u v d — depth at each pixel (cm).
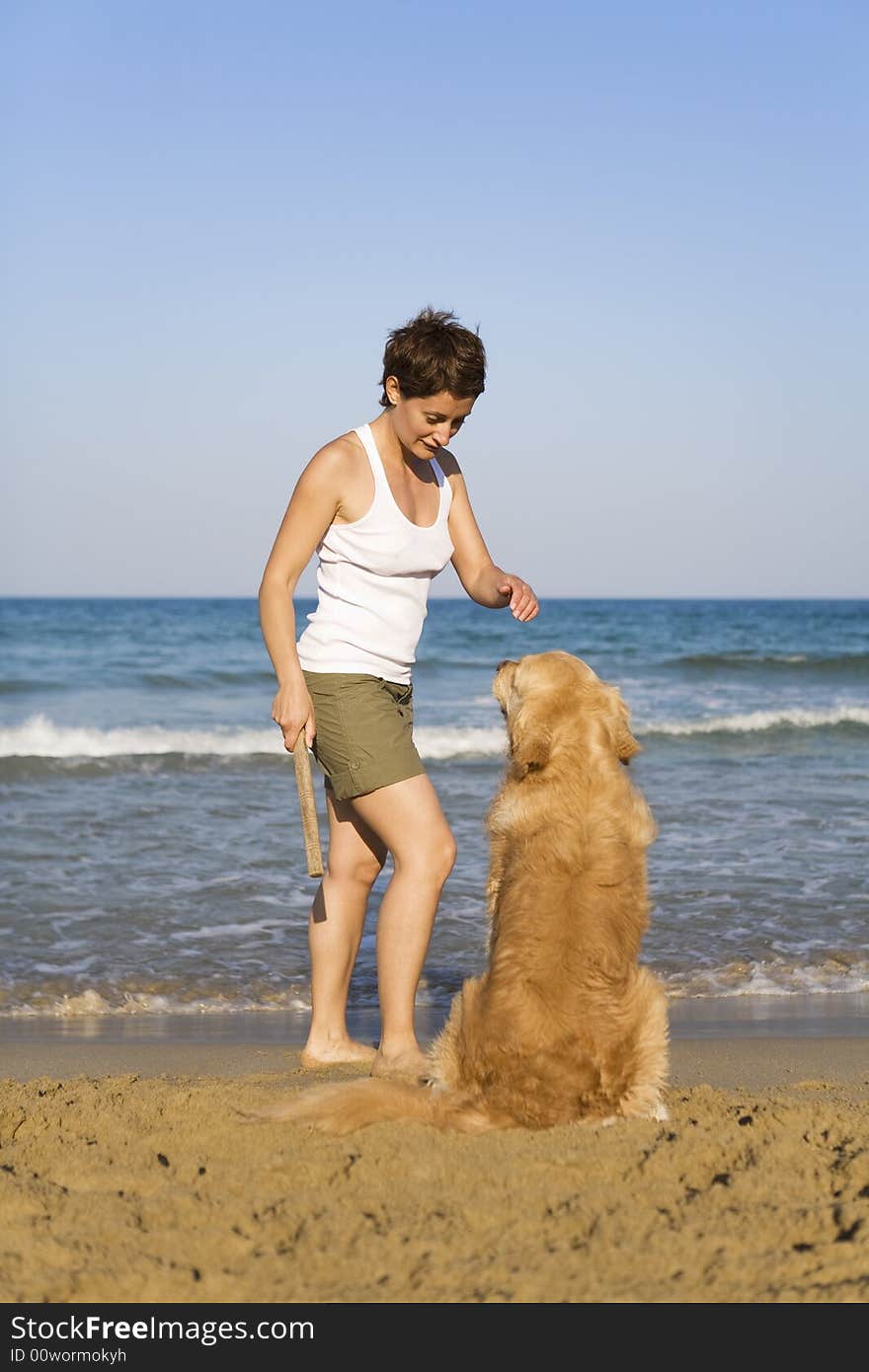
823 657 3219
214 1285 224
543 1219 254
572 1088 329
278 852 953
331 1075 429
